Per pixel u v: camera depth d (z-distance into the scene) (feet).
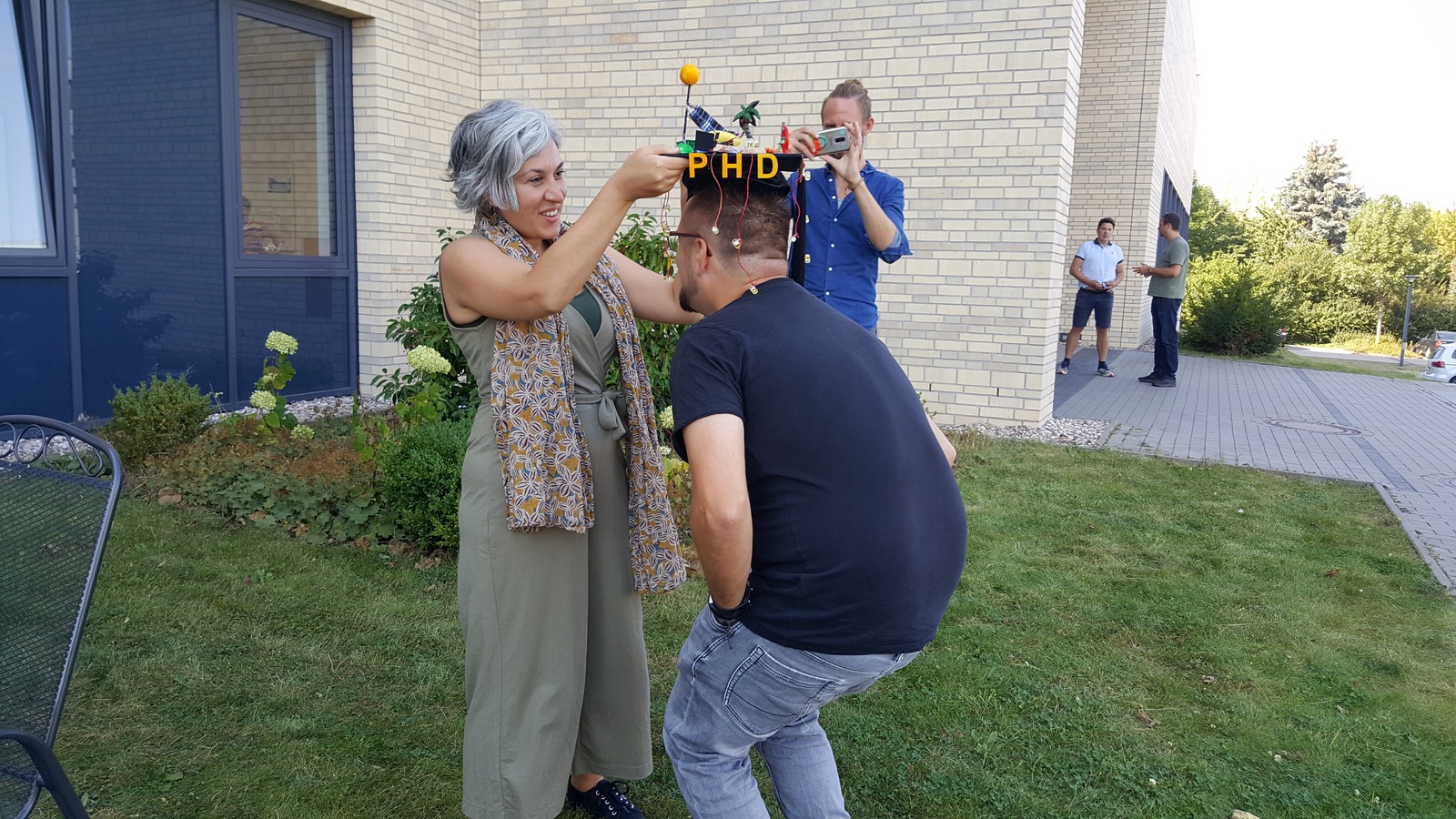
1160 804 8.40
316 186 24.90
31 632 5.63
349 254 25.88
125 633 10.87
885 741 9.34
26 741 4.93
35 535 5.76
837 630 5.22
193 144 21.85
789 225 5.84
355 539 14.30
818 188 12.19
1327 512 17.94
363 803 7.99
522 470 6.59
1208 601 13.21
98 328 20.30
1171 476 20.44
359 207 25.85
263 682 9.99
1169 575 14.25
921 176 25.13
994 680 10.64
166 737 8.84
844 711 9.87
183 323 21.98
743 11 26.23
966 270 25.04
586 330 7.06
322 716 9.37
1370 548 15.83
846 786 8.56
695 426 5.11
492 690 6.91
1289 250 107.76
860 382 5.31
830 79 25.63
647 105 27.50
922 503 5.35
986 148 24.44
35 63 18.88
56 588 5.60
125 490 15.89
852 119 11.78
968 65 24.32
